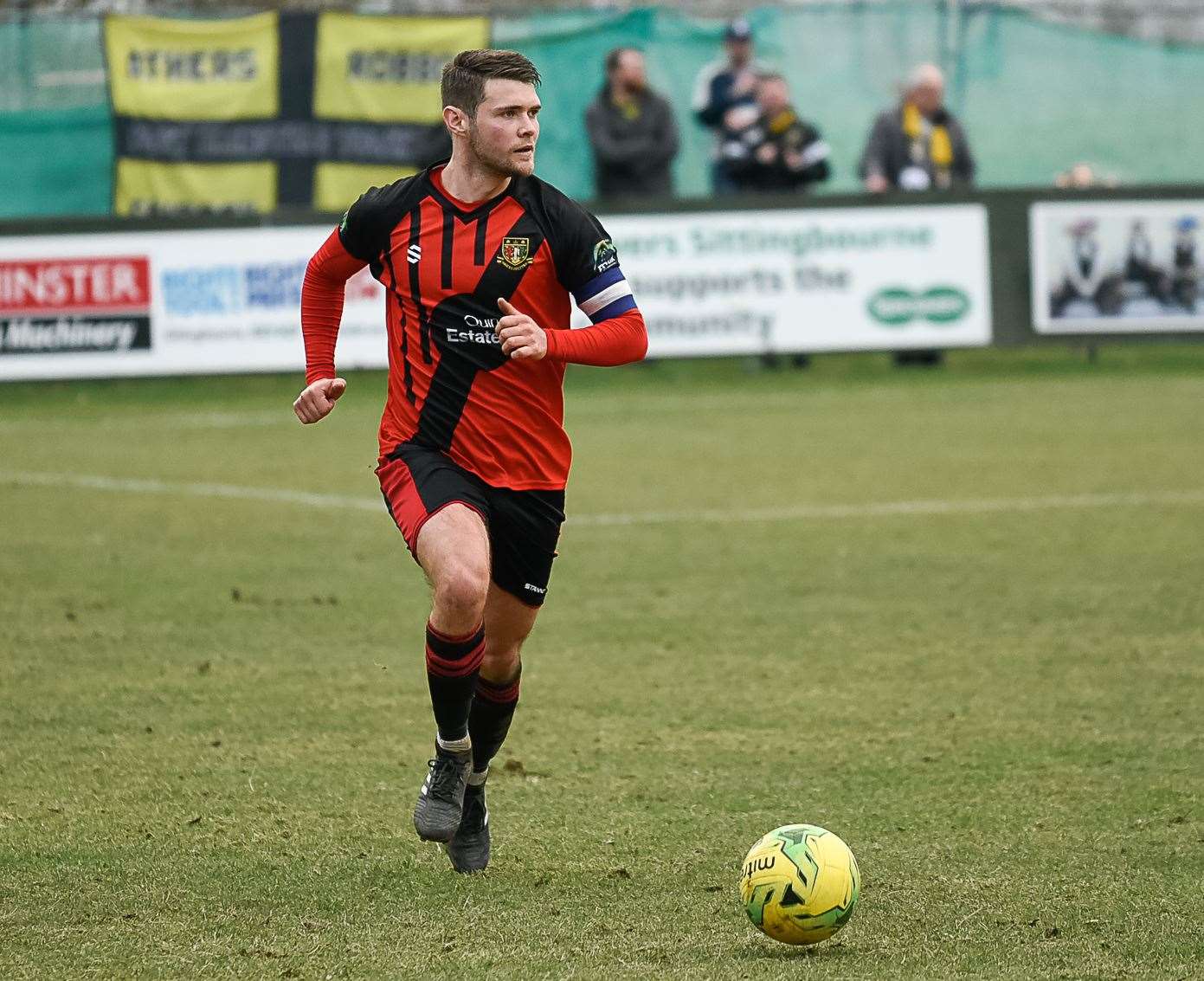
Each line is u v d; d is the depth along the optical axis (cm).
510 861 1730
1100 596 3069
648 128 6881
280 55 6812
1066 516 3884
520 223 1686
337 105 6844
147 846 1777
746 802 1928
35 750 2148
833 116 7919
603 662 2620
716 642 2756
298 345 6253
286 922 1545
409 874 1691
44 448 5175
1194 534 3647
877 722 2270
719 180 7038
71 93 6856
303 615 2969
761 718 2298
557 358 1630
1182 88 8088
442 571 1594
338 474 4619
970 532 3706
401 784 2006
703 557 3469
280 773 2050
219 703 2386
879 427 5406
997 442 5056
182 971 1421
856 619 2909
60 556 3506
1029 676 2516
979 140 8056
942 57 7975
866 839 1788
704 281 6406
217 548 3594
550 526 1727
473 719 1728
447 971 1413
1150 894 1605
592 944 1481
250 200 6875
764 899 1439
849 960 1432
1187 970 1409
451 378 1692
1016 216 6575
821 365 7188
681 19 7275
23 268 6188
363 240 1728
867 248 6481
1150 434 5159
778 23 7862
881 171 6931
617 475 4541
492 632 1727
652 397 6303
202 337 6231
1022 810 1888
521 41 7100
